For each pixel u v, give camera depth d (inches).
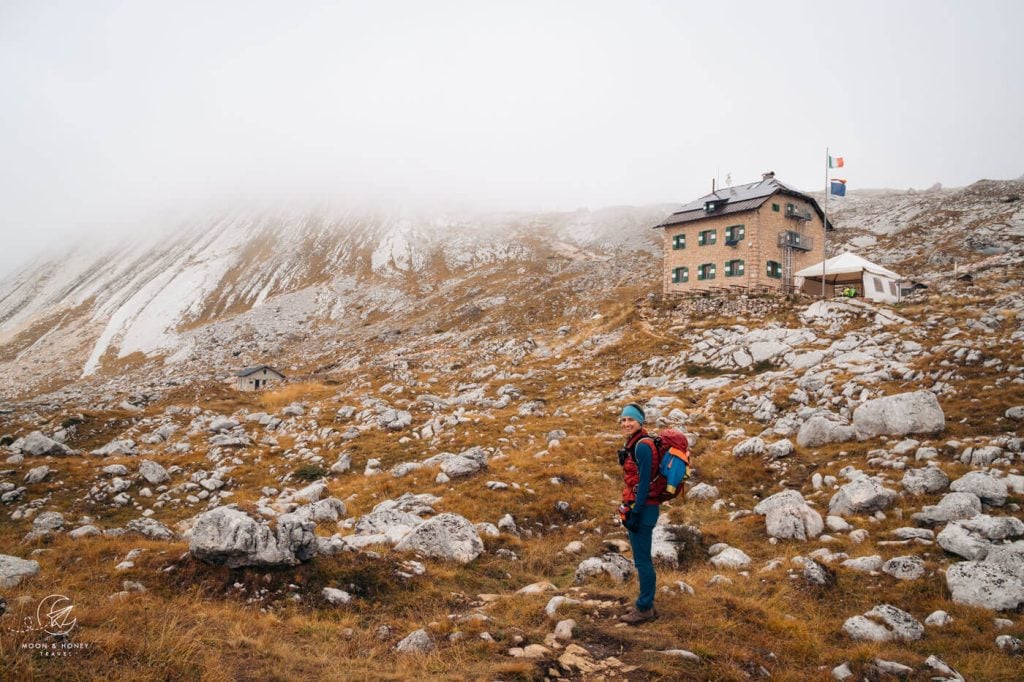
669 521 551.8
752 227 2111.2
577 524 576.1
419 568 410.3
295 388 1999.3
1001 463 533.0
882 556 401.7
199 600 334.6
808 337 1381.6
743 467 700.0
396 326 3937.0
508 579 428.8
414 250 6402.6
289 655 272.1
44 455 1023.0
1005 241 2726.4
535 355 2162.9
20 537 607.5
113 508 798.5
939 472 516.1
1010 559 353.7
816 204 2278.5
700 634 290.0
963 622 302.5
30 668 217.2
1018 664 261.1
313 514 645.3
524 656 266.2
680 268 2383.1
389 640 302.4
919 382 827.4
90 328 5502.0
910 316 1405.0
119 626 273.9
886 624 303.4
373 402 1488.7
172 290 6131.9
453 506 622.8
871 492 502.3
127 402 1790.1
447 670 257.3
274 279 6117.1
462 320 3553.2
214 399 1779.0
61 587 335.3
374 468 949.8
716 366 1397.6
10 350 5206.7
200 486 912.3
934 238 3137.3
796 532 468.4
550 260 5182.1
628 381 1502.2
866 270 1921.8
